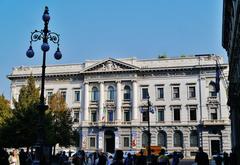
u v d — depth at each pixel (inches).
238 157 1585.9
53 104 2886.3
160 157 955.3
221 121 2933.1
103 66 3309.5
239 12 1151.6
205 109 3019.2
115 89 3257.9
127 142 3159.5
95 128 3245.6
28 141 2272.4
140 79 3223.4
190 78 3102.9
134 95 3186.5
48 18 929.5
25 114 2290.8
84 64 3388.3
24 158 1317.7
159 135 3117.6
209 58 3065.9
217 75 1734.7
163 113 3132.4
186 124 3041.3
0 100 2748.5
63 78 3442.4
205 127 2982.3
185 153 2992.1
